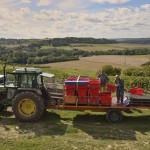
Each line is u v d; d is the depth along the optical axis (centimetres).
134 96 1326
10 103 1318
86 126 1215
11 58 8619
